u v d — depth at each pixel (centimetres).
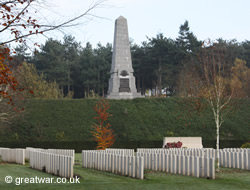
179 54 8575
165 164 2069
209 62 3055
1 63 1212
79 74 10150
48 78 9625
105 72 9862
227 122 5550
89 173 2020
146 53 9950
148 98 6134
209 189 1477
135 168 1814
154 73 9125
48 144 4500
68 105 5834
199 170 1817
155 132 5203
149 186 1528
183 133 5222
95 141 4581
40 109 5616
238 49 8469
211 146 4738
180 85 6644
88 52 10162
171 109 5856
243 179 1777
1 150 3234
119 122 5391
